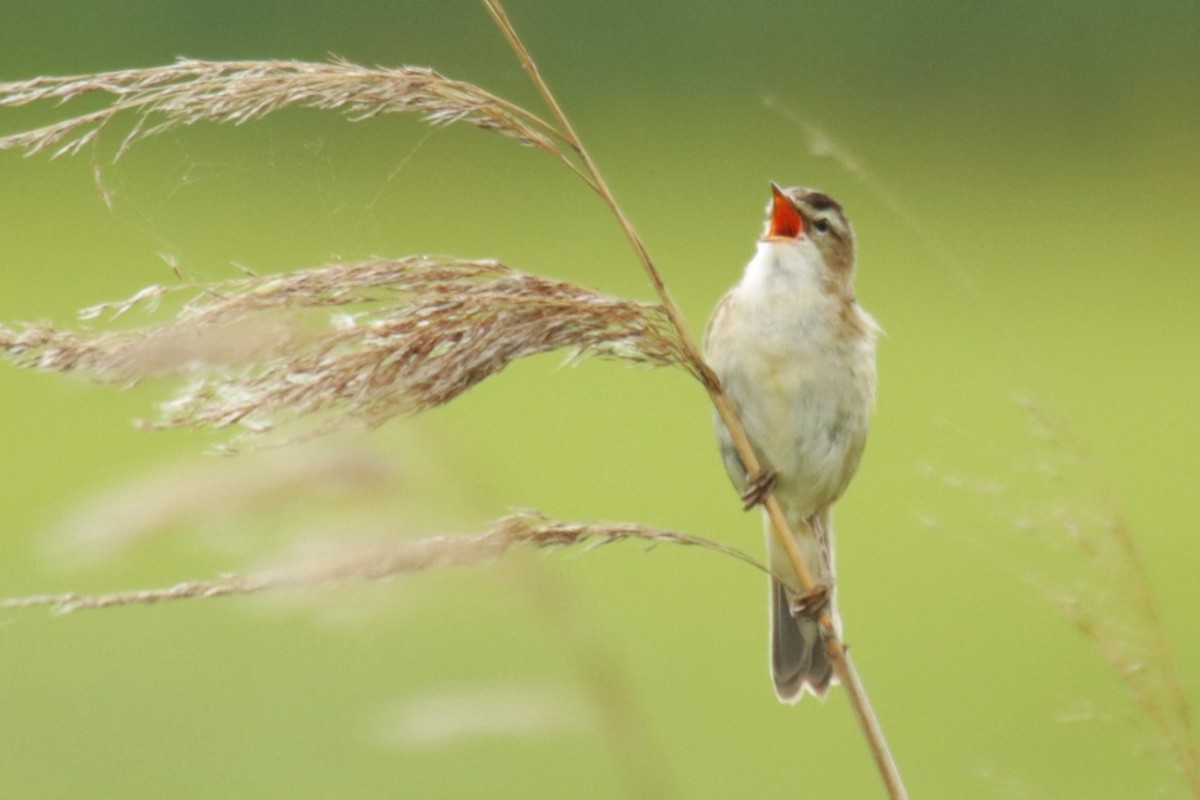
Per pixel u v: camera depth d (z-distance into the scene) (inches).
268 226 1002.7
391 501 167.8
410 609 165.3
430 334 173.8
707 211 1164.5
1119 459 824.9
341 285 171.0
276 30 1071.0
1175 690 169.0
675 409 888.9
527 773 508.4
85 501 150.6
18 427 789.2
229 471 159.2
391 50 1069.8
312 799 477.1
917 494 744.3
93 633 597.6
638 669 569.0
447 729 173.9
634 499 738.2
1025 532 174.4
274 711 533.0
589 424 854.5
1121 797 437.1
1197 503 761.0
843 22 1214.9
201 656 581.6
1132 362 973.2
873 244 1143.0
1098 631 170.6
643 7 1205.7
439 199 1045.8
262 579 159.3
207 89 167.9
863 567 690.2
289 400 166.2
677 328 193.8
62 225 1061.8
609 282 1008.9
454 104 177.8
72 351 158.6
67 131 164.7
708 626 612.4
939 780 482.0
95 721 519.8
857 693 205.0
